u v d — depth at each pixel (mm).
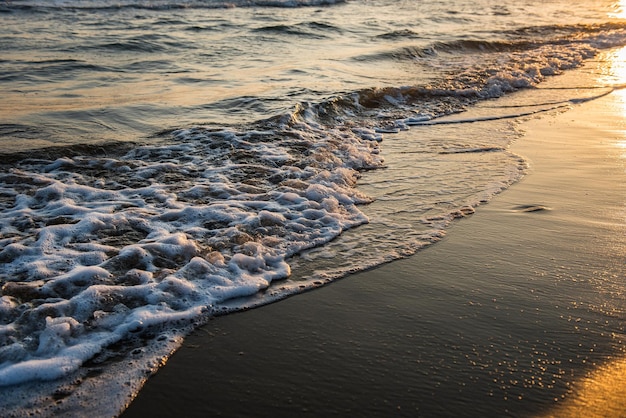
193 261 4102
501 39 17234
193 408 2828
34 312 3414
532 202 5469
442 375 3064
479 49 15531
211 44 13828
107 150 6742
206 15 19422
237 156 6625
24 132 7164
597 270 4219
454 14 22828
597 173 6258
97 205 5211
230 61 12055
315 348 3307
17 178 5770
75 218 4926
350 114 8891
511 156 6840
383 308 3723
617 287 3992
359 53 13500
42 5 19859
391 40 15852
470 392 2936
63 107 8320
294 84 10109
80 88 9547
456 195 5668
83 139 7020
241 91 9516
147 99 8930
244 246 4422
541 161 6660
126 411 2799
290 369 3119
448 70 12305
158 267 4098
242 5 22609
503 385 2990
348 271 4219
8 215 4934
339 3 24594
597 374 3088
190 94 9305
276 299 3838
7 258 4121
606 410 2818
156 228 4734
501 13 24078
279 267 4227
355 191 5703
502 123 8469
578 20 22844
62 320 3357
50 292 3682
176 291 3781
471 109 9406
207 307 3691
